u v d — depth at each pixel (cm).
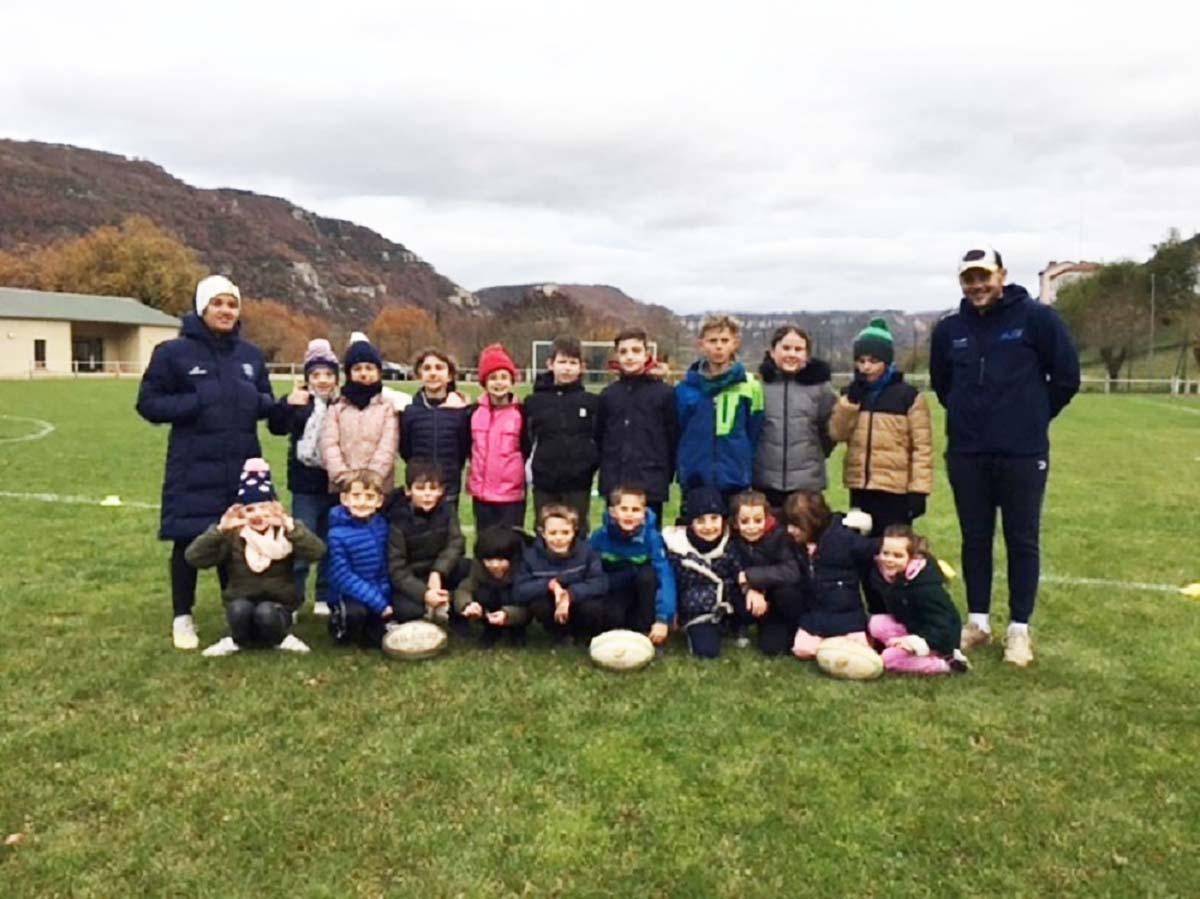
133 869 337
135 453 1598
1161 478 1394
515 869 339
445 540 603
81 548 850
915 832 365
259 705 482
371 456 626
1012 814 378
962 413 574
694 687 512
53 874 334
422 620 586
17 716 466
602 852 350
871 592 600
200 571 752
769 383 636
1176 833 365
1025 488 559
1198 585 739
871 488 605
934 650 544
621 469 622
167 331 6800
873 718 470
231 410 584
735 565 586
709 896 325
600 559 589
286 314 8269
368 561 580
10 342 5731
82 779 402
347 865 340
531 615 580
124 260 8250
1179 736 453
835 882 333
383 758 422
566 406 646
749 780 405
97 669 534
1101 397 3938
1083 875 338
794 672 539
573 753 429
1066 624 639
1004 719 471
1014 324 557
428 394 669
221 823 367
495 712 475
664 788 398
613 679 524
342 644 582
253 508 564
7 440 1795
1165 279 5334
